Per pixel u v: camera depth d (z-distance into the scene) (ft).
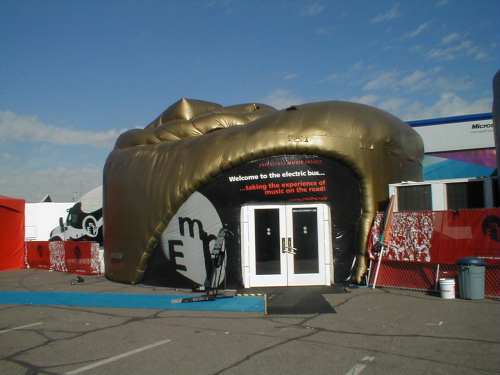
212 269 34.14
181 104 49.90
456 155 68.08
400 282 34.30
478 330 22.39
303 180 36.94
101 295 38.24
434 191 36.58
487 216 30.60
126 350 21.39
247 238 37.81
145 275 42.96
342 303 30.22
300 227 37.32
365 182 36.55
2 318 30.25
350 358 18.78
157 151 43.80
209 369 18.15
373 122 38.37
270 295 34.06
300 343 21.29
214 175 38.60
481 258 30.25
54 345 22.77
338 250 36.63
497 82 37.06
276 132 37.35
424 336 21.71
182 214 40.14
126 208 44.55
